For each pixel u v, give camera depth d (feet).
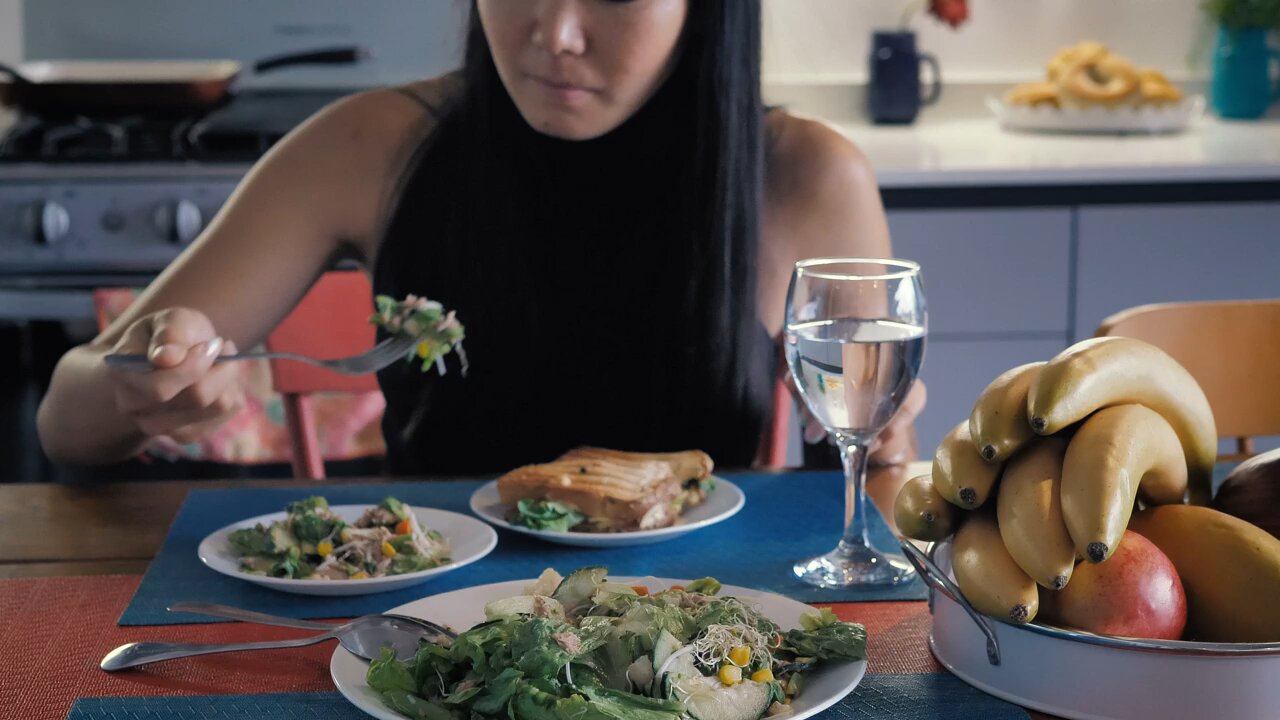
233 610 2.65
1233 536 2.32
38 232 8.45
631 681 2.13
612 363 4.73
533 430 4.79
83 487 3.79
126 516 3.52
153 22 10.45
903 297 2.83
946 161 8.66
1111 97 9.81
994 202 8.52
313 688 2.45
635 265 4.64
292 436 5.52
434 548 3.12
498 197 4.61
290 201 4.98
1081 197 8.54
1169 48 10.73
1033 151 9.14
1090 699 2.25
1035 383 2.35
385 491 3.75
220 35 10.51
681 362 4.69
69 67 10.21
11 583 3.00
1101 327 4.55
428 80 5.30
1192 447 2.55
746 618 2.34
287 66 10.61
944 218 8.53
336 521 3.11
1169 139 9.73
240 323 4.78
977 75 10.80
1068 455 2.31
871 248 5.16
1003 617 2.28
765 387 4.83
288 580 2.86
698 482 3.59
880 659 2.56
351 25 10.55
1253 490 2.55
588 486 3.30
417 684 2.20
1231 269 8.68
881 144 9.53
